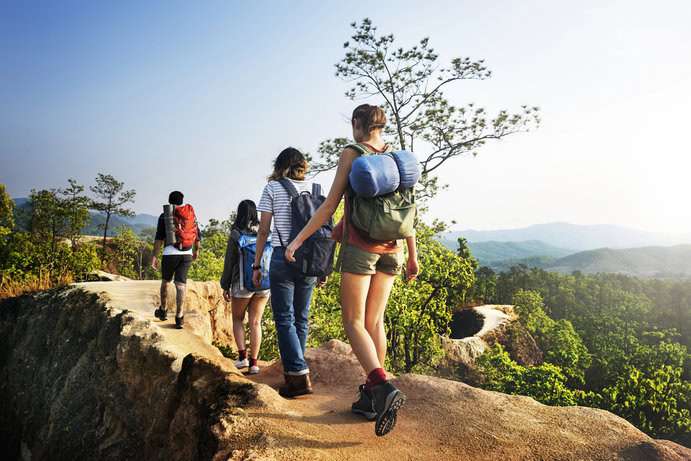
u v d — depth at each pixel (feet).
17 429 28.50
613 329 184.44
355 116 10.10
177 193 24.70
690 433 100.94
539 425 9.98
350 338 9.40
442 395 11.84
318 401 12.56
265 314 52.80
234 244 18.69
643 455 8.33
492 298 291.79
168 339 21.17
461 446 9.20
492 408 10.91
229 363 20.10
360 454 8.74
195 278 71.61
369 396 10.59
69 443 21.79
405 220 9.31
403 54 83.92
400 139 90.02
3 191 196.34
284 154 14.28
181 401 12.64
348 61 86.02
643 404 97.91
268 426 9.57
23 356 32.45
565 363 128.98
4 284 48.01
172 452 12.15
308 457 8.32
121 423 19.63
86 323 28.37
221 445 9.07
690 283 326.03
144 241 222.28
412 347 70.03
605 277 414.00
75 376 24.52
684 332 258.78
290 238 13.20
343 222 10.32
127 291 33.99
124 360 20.77
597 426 9.77
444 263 66.95
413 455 8.82
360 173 8.82
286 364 13.21
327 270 13.32
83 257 75.77
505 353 91.76
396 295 61.46
